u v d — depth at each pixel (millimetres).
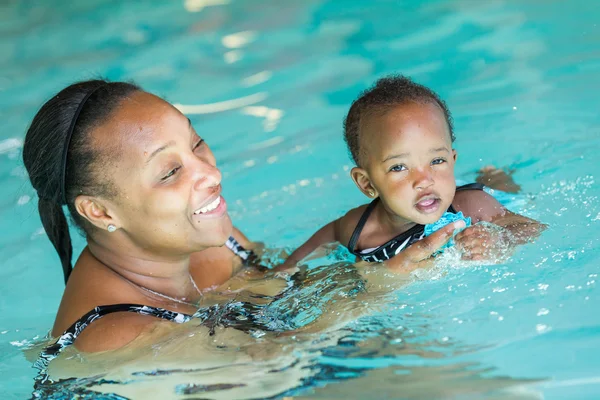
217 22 7352
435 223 3289
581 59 5273
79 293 2836
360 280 3055
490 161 4086
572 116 4453
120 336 2645
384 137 3133
